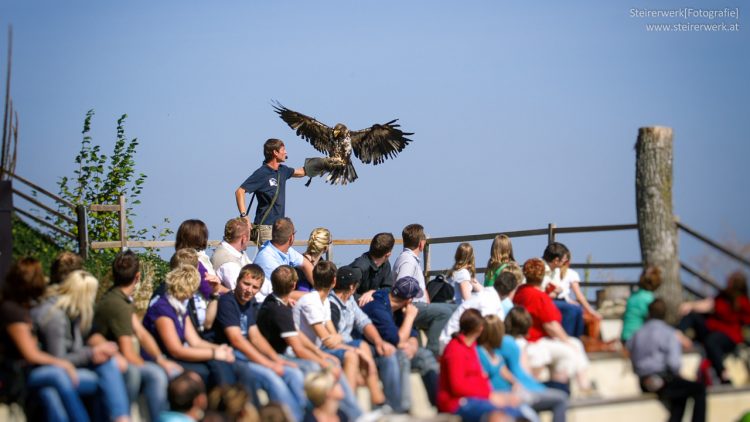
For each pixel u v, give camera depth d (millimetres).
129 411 9594
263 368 10547
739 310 12039
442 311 12883
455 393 10148
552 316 11586
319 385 9617
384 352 11352
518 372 10820
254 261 13328
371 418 9844
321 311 11391
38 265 9461
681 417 11281
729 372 12016
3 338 9211
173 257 11422
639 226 13594
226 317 10867
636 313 12062
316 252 13469
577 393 11547
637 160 13625
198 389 9156
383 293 12055
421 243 13883
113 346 9562
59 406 9117
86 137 23469
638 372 11391
